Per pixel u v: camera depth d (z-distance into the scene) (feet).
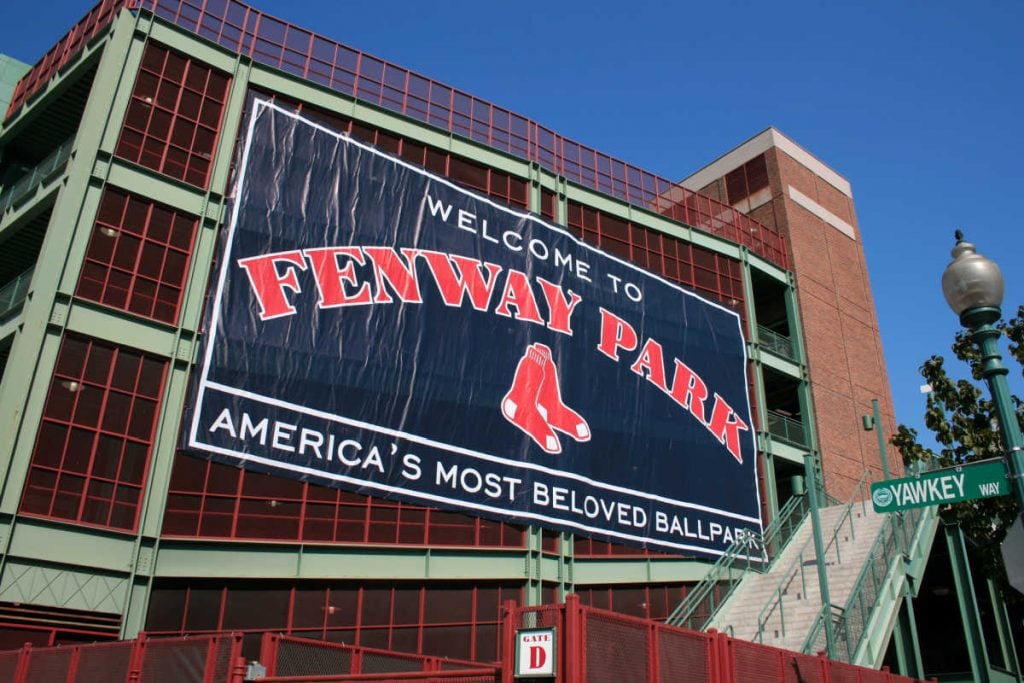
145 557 68.33
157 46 83.56
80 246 72.59
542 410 93.50
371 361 82.28
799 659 50.37
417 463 81.82
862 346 144.15
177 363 74.69
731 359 117.70
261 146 84.12
